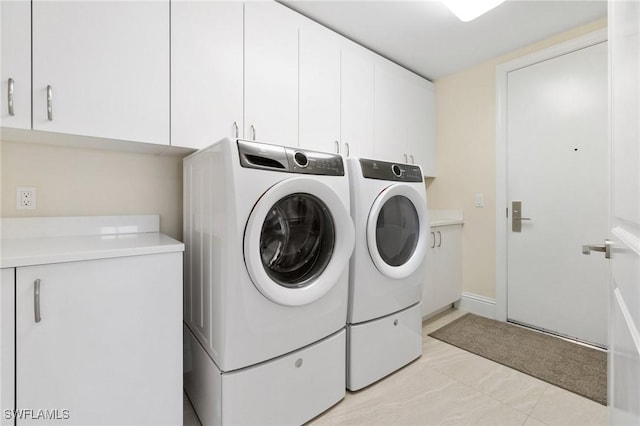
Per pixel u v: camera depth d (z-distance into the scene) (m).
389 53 2.42
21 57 1.07
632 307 0.61
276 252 1.33
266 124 1.69
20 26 1.06
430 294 2.41
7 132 1.13
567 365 1.81
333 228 1.42
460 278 2.75
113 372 1.04
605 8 1.88
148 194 1.70
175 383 1.16
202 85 1.47
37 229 1.39
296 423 1.31
